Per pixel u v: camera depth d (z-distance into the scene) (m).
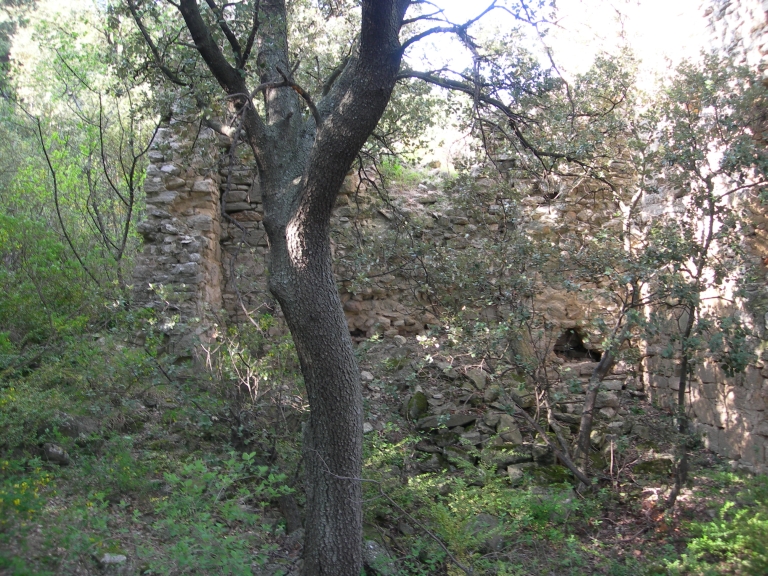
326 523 4.68
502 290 7.17
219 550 4.21
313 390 4.78
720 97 6.50
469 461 7.10
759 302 6.26
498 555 5.55
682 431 6.23
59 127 12.91
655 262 6.36
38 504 4.02
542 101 6.98
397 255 8.16
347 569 4.66
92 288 7.83
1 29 17.03
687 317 7.50
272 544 5.18
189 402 6.43
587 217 9.16
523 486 6.65
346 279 9.25
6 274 7.27
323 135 4.52
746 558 4.77
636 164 7.29
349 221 9.30
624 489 6.55
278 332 8.36
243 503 5.67
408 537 5.66
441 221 9.33
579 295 9.07
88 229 10.66
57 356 6.69
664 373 7.77
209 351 6.88
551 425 6.93
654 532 5.80
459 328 6.66
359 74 4.51
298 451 6.07
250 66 6.22
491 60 6.05
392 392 7.18
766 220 6.41
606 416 7.77
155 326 7.48
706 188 6.81
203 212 8.59
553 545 5.73
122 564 4.17
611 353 6.61
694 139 6.41
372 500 5.48
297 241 4.69
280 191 5.09
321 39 8.02
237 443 6.30
